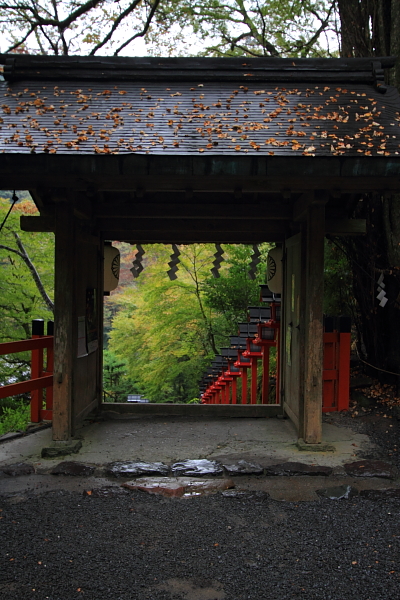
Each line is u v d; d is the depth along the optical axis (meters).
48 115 5.21
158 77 5.93
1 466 4.86
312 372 5.37
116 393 23.97
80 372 6.08
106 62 5.99
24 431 6.15
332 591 2.92
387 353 7.49
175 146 4.57
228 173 4.47
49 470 4.78
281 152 4.48
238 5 13.32
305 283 5.63
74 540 3.50
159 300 17.70
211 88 5.83
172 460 5.05
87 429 6.23
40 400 6.62
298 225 6.47
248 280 16.36
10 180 4.88
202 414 7.03
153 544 3.45
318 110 5.32
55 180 4.85
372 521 3.79
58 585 2.97
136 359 20.55
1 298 13.81
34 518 3.83
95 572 3.11
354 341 9.38
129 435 5.96
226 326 17.39
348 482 4.53
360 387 7.53
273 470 4.72
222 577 3.06
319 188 5.04
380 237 7.37
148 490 4.31
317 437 5.40
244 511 3.95
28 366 14.75
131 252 23.20
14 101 5.49
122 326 20.52
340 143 4.65
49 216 5.83
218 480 4.53
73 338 5.61
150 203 6.39
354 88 5.80
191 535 3.57
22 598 2.85
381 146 4.57
